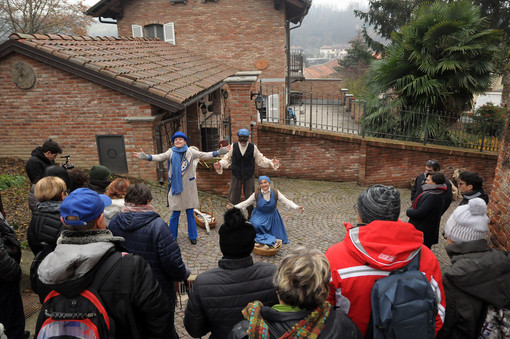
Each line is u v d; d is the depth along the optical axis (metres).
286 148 11.36
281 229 6.23
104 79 7.34
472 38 11.08
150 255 2.81
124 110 7.70
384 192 2.01
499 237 3.65
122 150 7.96
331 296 2.00
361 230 1.95
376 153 11.14
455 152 11.10
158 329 1.99
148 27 14.89
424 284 1.77
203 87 8.76
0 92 7.86
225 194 8.38
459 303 2.19
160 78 8.12
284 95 15.07
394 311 1.73
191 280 4.18
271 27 14.33
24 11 24.78
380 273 1.87
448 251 2.46
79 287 1.74
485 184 11.53
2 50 7.47
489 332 2.15
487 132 12.80
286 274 1.52
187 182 5.58
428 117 11.55
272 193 5.90
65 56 7.34
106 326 1.77
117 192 3.51
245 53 14.66
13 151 8.19
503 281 2.11
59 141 8.05
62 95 7.75
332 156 11.35
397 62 12.05
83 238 1.83
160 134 8.03
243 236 2.03
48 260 1.71
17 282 2.83
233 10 14.33
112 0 14.18
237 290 2.02
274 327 1.50
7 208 6.14
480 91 11.52
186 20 14.57
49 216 2.74
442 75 11.63
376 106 12.27
